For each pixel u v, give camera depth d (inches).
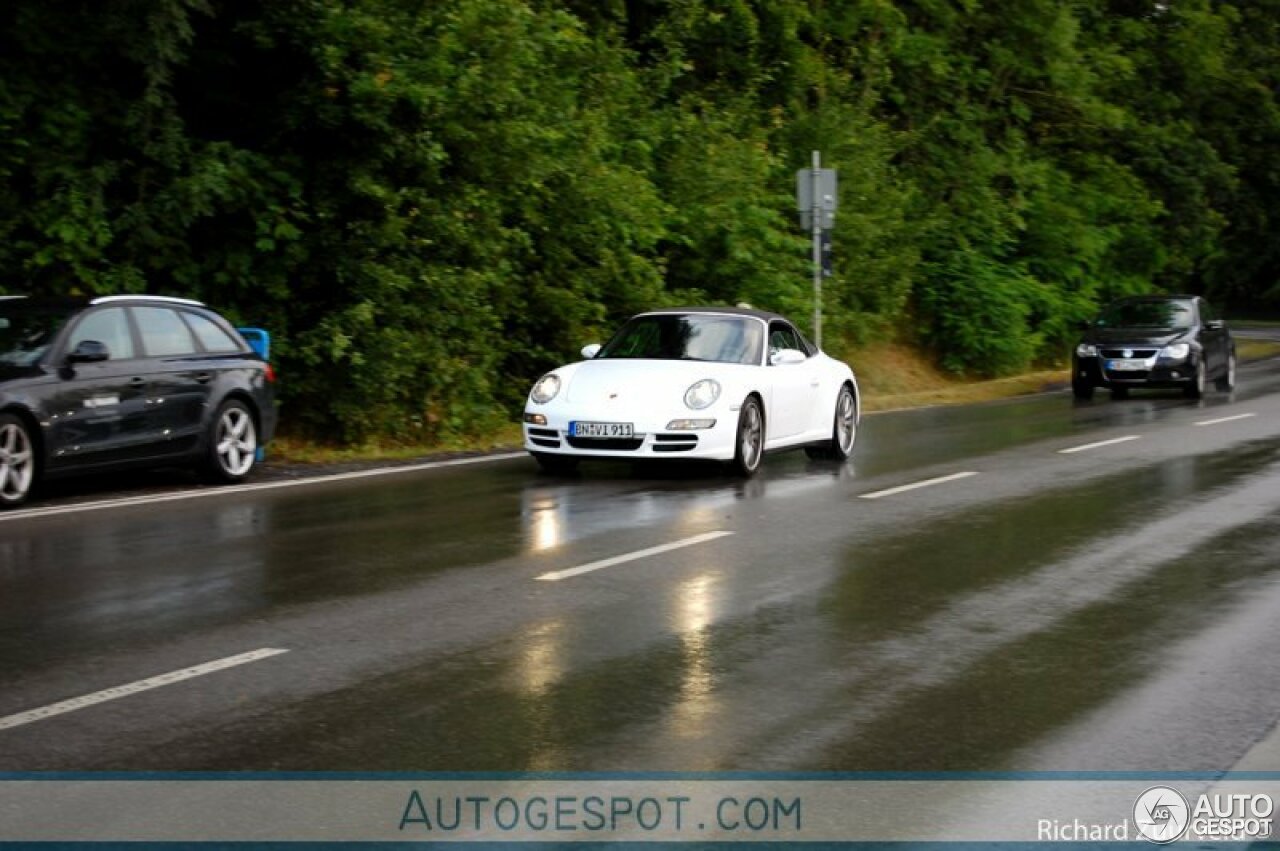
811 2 1307.8
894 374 1277.1
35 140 668.7
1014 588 373.7
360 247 726.5
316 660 291.1
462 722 251.3
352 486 563.8
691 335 634.8
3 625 318.3
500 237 794.8
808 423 653.9
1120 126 1579.7
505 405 862.5
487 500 525.3
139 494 532.4
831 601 355.9
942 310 1330.0
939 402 1138.7
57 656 292.0
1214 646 313.7
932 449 729.6
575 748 237.9
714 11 1168.8
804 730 249.6
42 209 654.5
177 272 695.1
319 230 736.3
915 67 1407.5
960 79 1454.2
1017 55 1515.7
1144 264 1609.3
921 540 445.7
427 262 765.9
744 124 1146.0
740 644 311.1
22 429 488.4
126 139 683.4
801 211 1050.7
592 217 873.5
